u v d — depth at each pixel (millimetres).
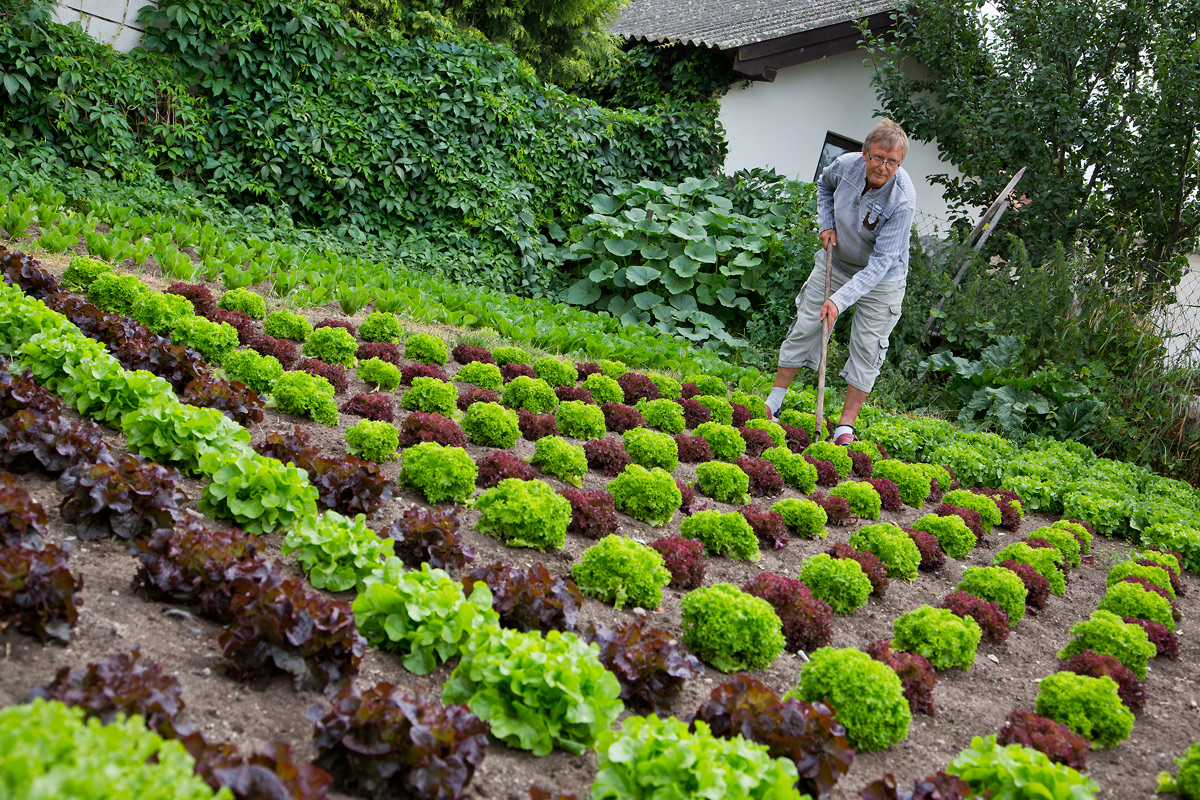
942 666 3713
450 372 6992
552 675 2496
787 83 14938
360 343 7145
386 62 11812
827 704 2953
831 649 3117
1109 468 8422
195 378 4609
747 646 3275
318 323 7242
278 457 3869
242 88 10883
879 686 2947
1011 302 10750
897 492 6246
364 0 12297
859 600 4117
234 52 10602
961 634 3750
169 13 10234
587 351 8781
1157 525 6387
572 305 12531
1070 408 9625
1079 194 12359
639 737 2244
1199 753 2979
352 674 2607
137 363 4629
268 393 5125
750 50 13531
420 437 4816
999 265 11531
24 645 2326
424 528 3369
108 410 3900
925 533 5258
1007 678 3865
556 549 4012
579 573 3648
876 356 7414
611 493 4770
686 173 14234
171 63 10531
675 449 5715
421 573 2906
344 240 11312
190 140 10555
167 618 2701
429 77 11898
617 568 3574
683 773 2164
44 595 2350
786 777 2172
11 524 2666
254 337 6035
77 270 6082
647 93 14820
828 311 6777
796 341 7789
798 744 2473
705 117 14031
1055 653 4254
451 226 12148
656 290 12602
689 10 17984
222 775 1763
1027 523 6715
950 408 10242
